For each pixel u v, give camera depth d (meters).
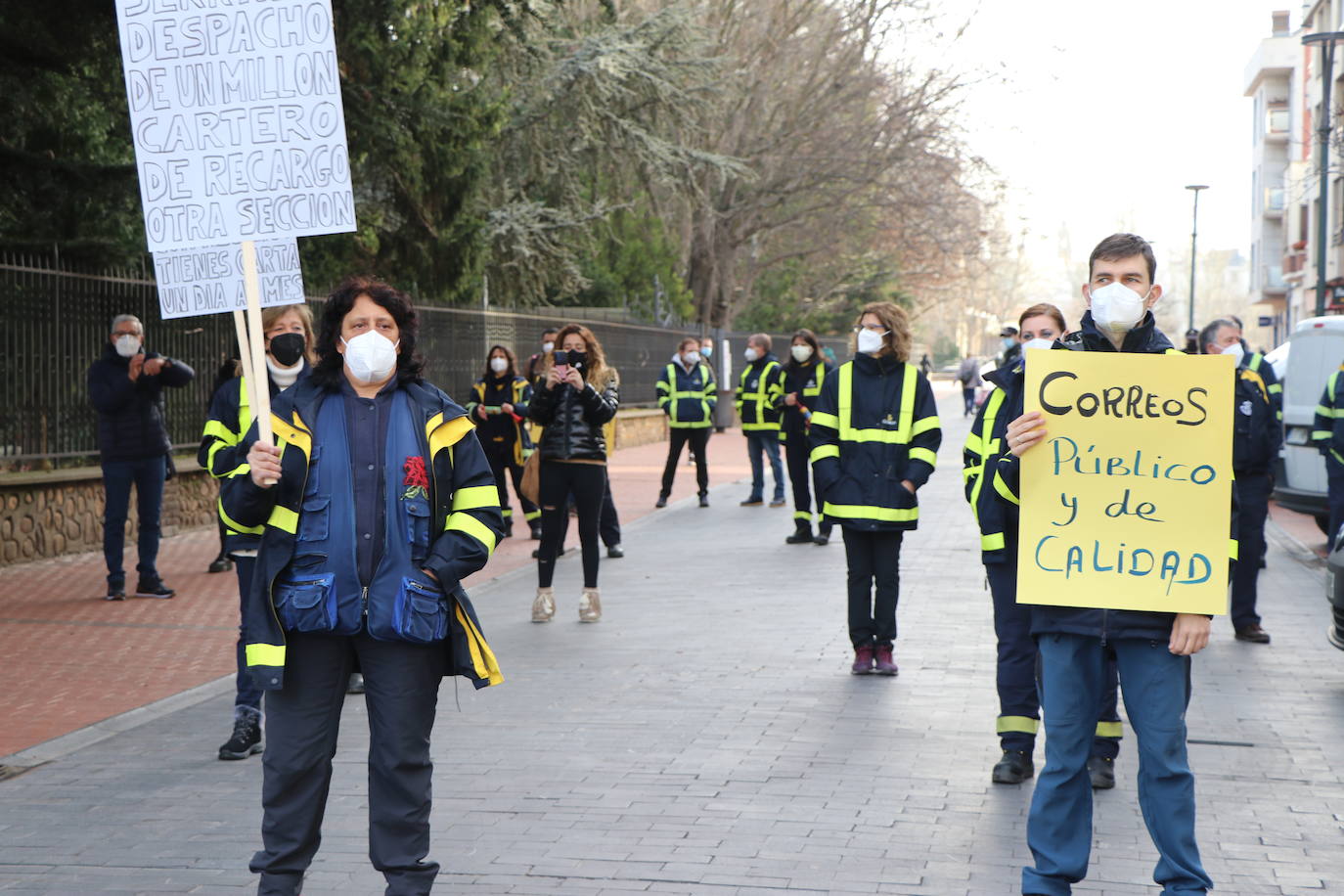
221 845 5.09
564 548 13.90
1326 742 6.44
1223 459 4.11
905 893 4.55
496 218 22.25
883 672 7.82
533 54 21.94
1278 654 8.41
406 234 18.16
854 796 5.61
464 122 16.58
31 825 5.34
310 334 5.95
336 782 5.93
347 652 4.05
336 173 4.66
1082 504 4.17
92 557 13.23
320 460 4.02
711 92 26.00
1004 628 5.84
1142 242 4.25
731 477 22.94
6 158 13.09
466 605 4.10
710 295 39.81
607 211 25.27
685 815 5.38
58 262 13.50
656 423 32.47
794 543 14.03
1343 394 9.91
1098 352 4.18
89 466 13.91
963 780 5.84
